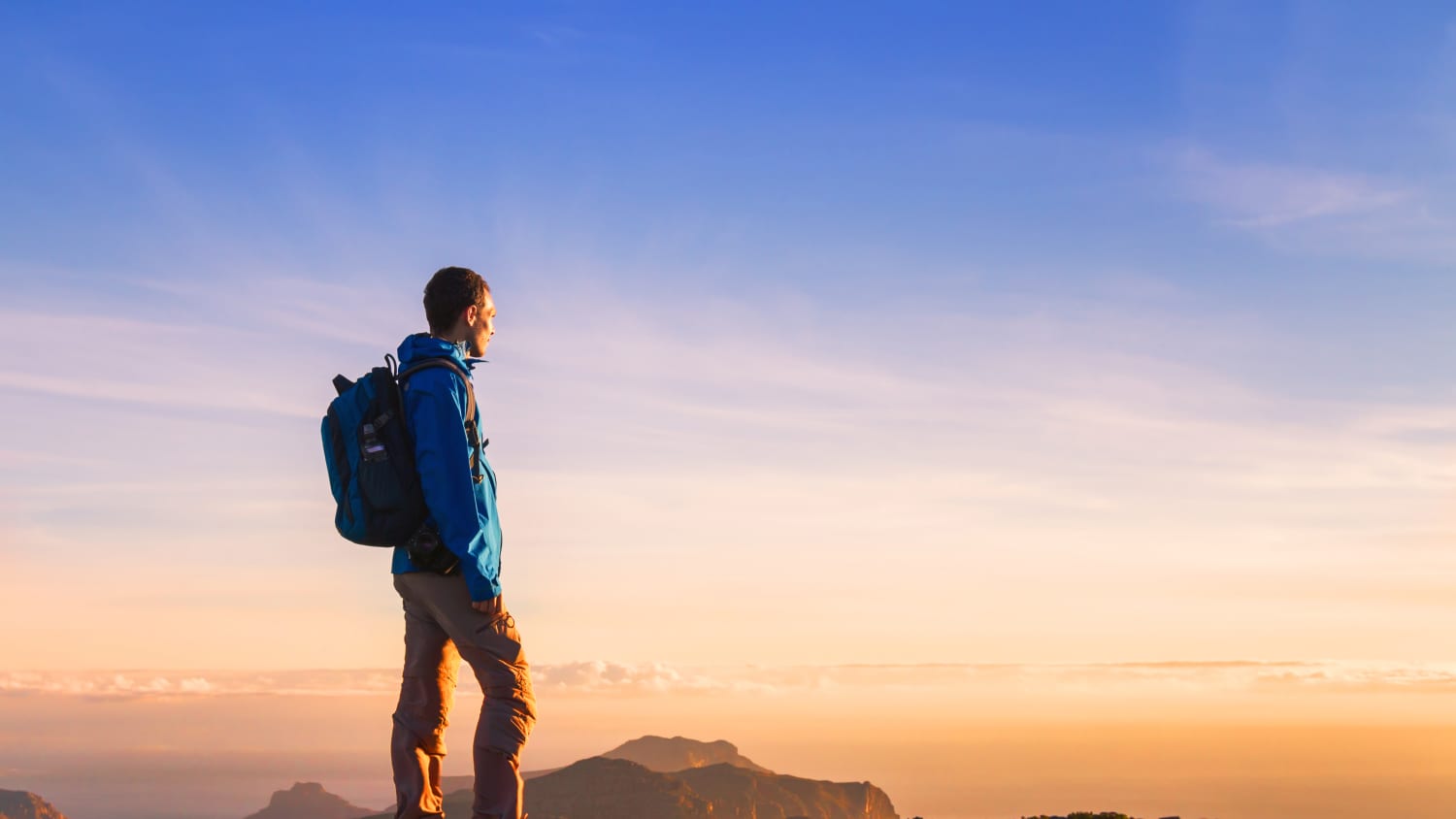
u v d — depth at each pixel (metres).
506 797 5.54
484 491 5.68
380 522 5.43
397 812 5.76
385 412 5.52
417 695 5.91
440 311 5.86
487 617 5.62
